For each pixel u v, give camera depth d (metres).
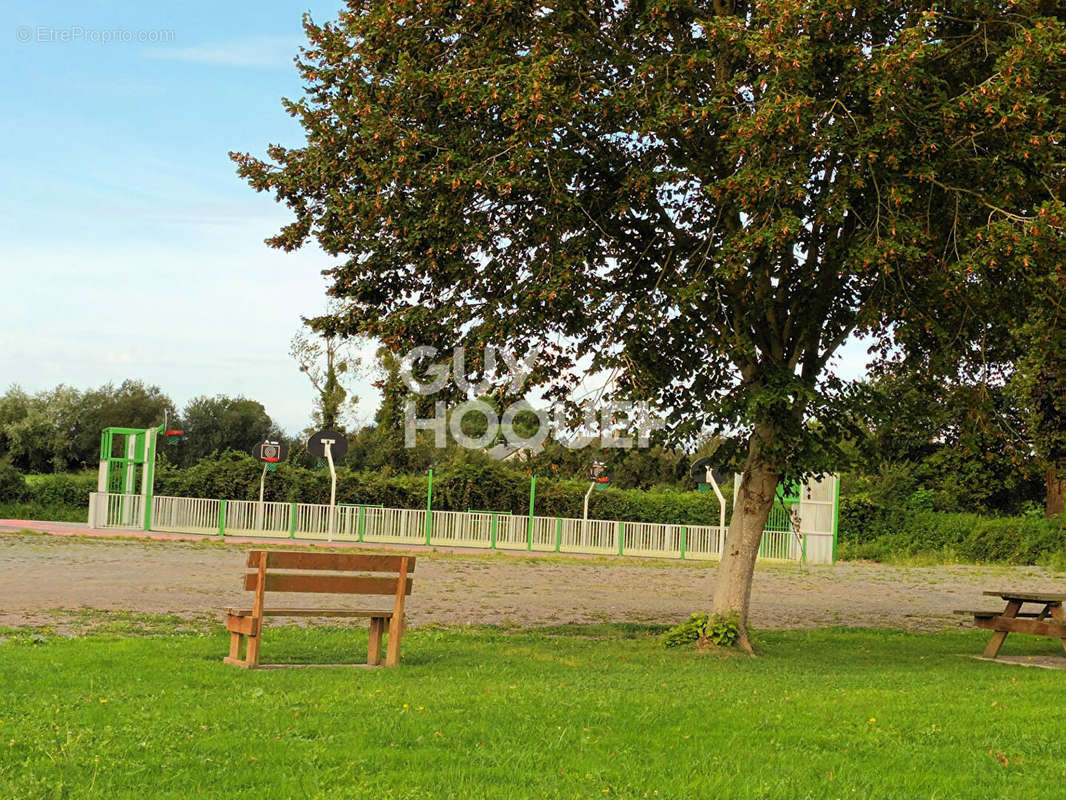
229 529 35.28
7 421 69.50
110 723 6.95
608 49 13.61
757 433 14.07
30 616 14.38
